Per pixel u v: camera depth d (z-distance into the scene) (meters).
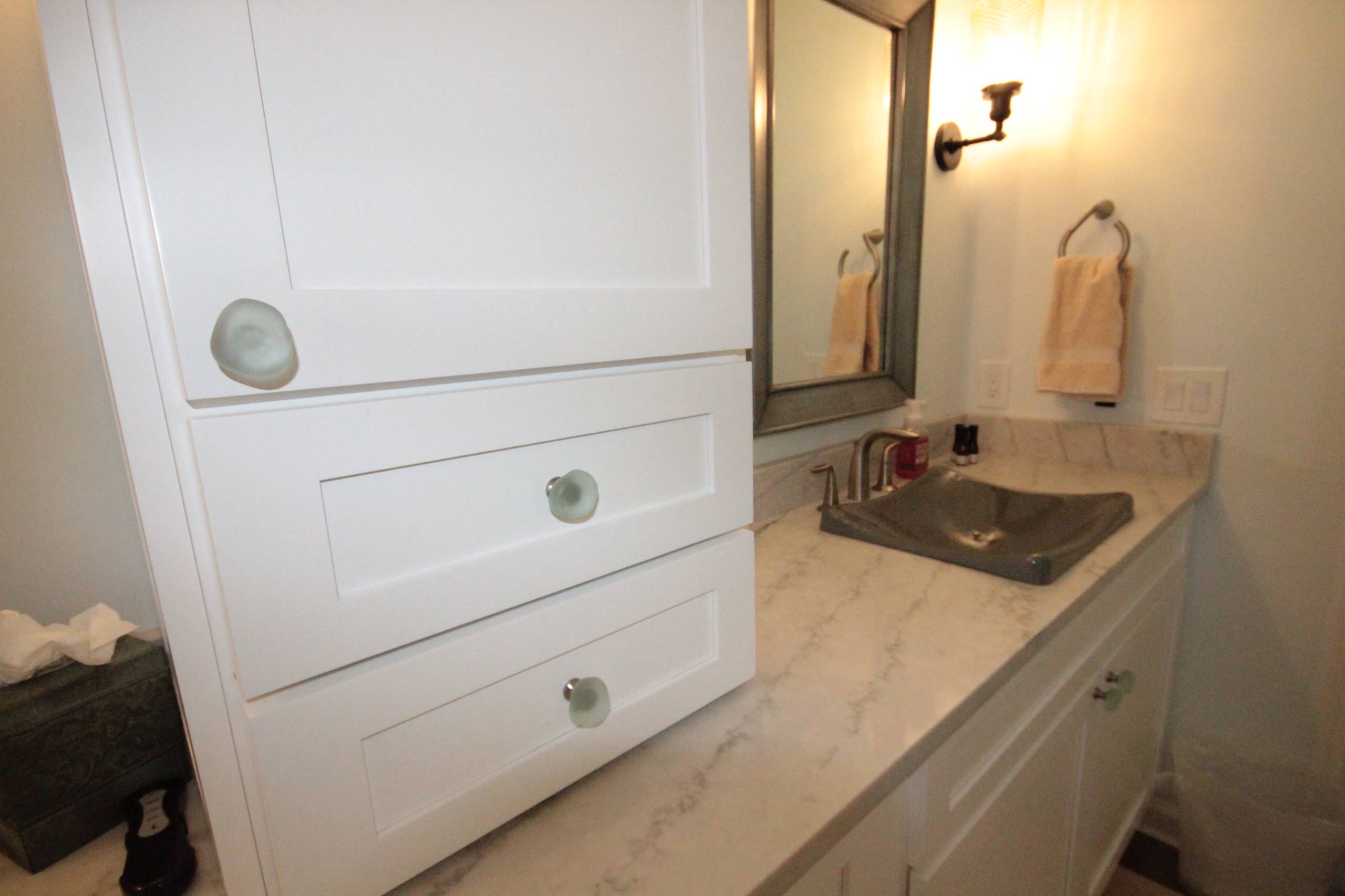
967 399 1.79
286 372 0.37
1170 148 1.37
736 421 0.63
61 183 0.58
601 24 0.48
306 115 0.36
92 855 0.52
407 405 0.42
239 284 0.35
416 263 0.41
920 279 1.57
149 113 0.32
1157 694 1.43
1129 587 1.16
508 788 0.50
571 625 0.53
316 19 0.36
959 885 0.75
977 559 1.01
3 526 0.59
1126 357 1.47
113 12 0.31
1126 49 1.39
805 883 0.54
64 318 0.60
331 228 0.38
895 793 0.64
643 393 0.55
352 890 0.44
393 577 0.43
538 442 0.49
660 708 0.61
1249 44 1.25
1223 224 1.33
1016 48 1.49
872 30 1.34
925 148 1.48
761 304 1.18
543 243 0.47
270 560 0.38
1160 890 1.46
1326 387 1.26
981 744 0.76
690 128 0.55
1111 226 1.47
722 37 0.56
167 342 0.35
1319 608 1.33
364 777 0.43
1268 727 1.43
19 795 0.49
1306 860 1.24
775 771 0.58
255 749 0.39
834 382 1.37
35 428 0.59
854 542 1.17
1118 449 1.53
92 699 0.53
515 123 0.45
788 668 0.75
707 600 0.64
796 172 1.23
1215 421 1.40
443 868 0.49
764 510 1.29
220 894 0.48
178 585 0.37
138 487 0.36
